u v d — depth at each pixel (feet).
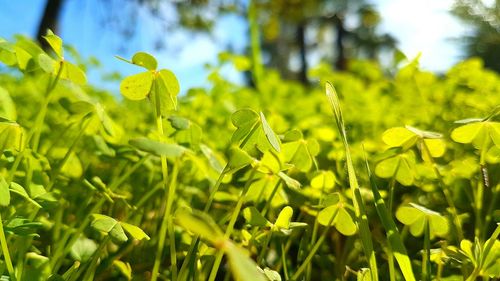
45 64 0.96
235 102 2.84
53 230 1.07
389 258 0.81
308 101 3.06
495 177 1.28
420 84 2.50
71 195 1.12
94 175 1.41
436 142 0.99
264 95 3.21
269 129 0.79
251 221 0.86
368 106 2.50
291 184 0.87
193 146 1.09
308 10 16.15
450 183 1.28
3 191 0.75
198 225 0.47
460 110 2.05
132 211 1.10
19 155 0.87
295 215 1.38
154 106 0.89
